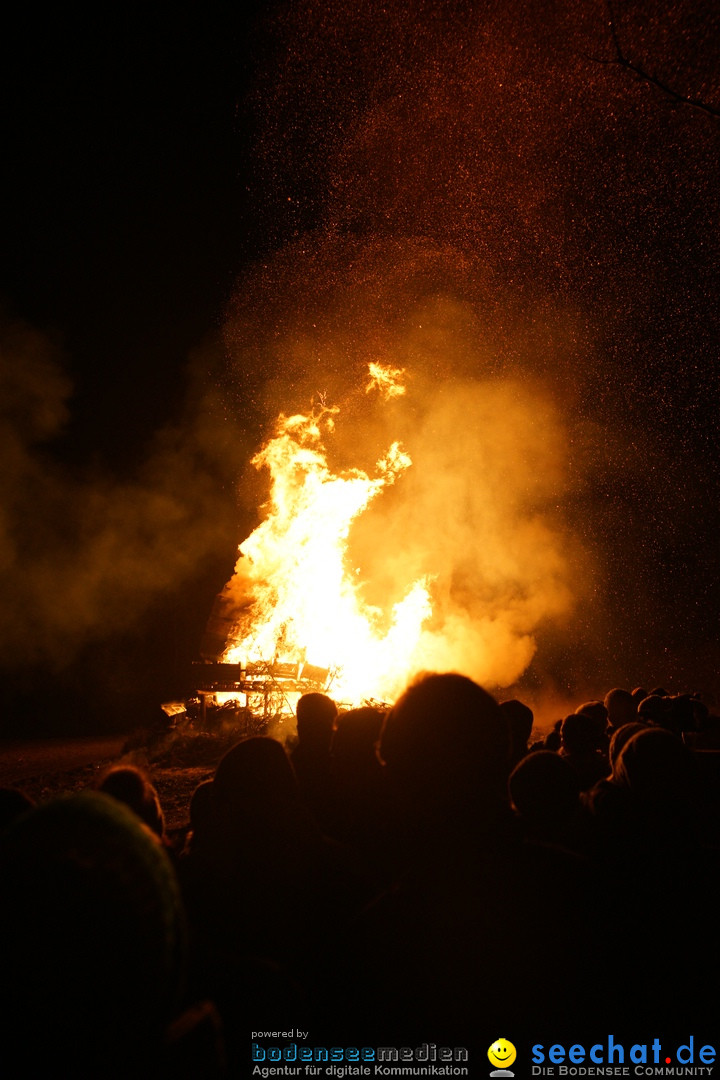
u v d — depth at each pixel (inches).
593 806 82.0
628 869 70.2
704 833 99.9
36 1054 28.9
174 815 247.8
